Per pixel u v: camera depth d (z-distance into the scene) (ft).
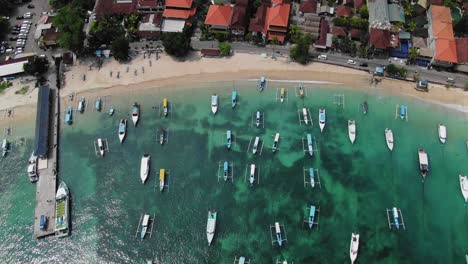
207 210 306.55
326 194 312.50
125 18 416.46
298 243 289.74
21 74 382.83
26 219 305.73
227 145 337.93
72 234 299.58
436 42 373.20
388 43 376.07
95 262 289.12
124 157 335.06
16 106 366.02
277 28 394.52
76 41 375.86
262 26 399.03
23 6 438.81
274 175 322.14
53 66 390.83
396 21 394.52
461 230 294.87
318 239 290.97
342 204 307.17
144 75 382.83
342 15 405.59
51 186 318.86
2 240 298.15
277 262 281.74
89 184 321.73
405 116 350.23
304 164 327.88
